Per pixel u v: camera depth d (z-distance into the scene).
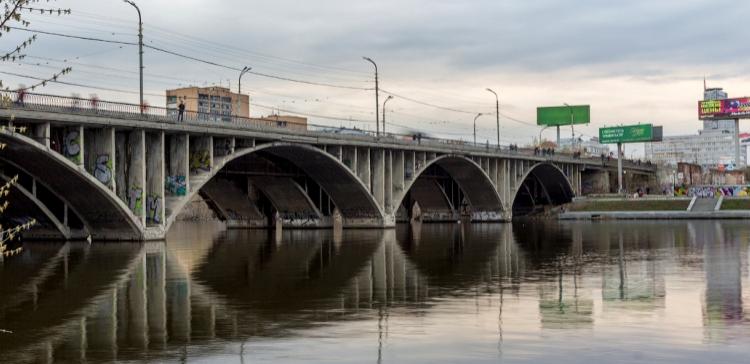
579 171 137.38
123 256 48.22
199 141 62.25
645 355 19.19
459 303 27.97
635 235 70.00
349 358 19.34
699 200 116.38
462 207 117.56
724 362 18.47
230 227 99.50
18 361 19.44
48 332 23.11
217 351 20.34
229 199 95.69
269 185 89.69
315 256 49.59
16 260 45.44
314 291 31.70
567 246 56.84
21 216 59.12
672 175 168.38
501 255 49.00
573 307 26.78
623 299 28.52
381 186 86.69
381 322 24.20
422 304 27.83
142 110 55.69
